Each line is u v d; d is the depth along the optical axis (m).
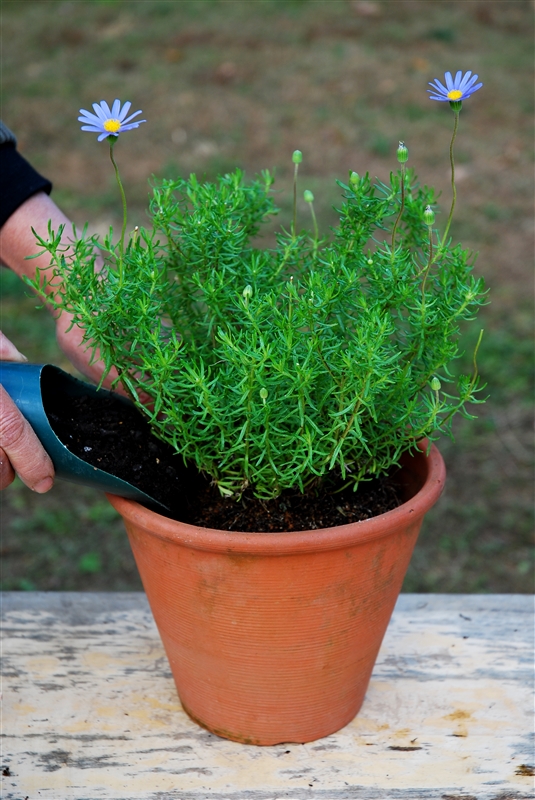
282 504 1.07
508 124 4.10
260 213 1.12
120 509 1.06
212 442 1.06
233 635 1.05
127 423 1.09
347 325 1.06
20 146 3.69
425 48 4.99
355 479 1.10
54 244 1.03
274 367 1.00
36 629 1.19
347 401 1.02
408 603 1.22
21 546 1.88
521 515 1.98
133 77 4.49
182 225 1.06
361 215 1.08
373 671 1.16
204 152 3.71
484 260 2.97
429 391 1.13
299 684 1.07
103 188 3.34
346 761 1.08
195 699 1.10
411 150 3.79
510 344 2.49
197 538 1.02
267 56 4.80
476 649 1.17
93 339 1.10
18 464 1.03
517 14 5.61
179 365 1.04
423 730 1.11
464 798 1.06
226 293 1.05
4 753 1.08
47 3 5.55
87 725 1.11
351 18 5.43
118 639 1.18
